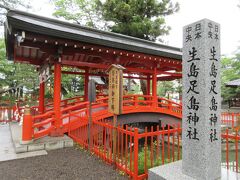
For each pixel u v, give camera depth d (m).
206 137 3.68
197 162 3.77
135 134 4.48
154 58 10.59
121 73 5.24
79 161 5.81
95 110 10.85
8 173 5.04
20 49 9.02
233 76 23.11
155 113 12.12
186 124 4.04
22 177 4.82
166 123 12.52
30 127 6.96
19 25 6.34
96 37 8.20
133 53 9.69
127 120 10.98
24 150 6.58
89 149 6.57
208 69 3.80
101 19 21.08
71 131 8.29
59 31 7.15
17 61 10.62
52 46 7.85
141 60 10.98
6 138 8.34
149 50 9.95
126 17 18.41
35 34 6.88
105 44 8.48
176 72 13.28
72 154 6.43
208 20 3.86
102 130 7.24
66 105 12.84
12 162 5.76
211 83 3.83
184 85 4.15
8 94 23.56
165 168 4.26
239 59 22.08
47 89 23.17
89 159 5.96
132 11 18.19
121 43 8.95
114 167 5.23
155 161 5.14
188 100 4.03
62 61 8.59
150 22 17.80
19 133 8.55
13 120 12.26
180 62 11.65
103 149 6.30
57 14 20.38
